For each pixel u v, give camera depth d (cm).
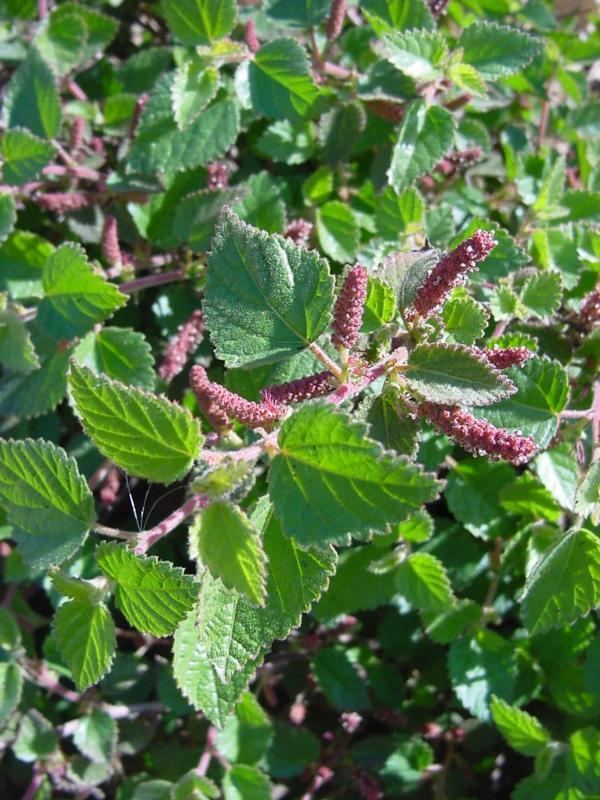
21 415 21
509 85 25
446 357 13
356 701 22
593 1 30
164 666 22
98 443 11
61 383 20
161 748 23
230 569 10
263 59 21
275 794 22
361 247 22
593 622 21
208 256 13
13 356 19
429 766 22
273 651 23
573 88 27
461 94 23
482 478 21
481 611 21
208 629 11
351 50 25
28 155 21
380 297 14
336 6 22
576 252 21
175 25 21
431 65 20
